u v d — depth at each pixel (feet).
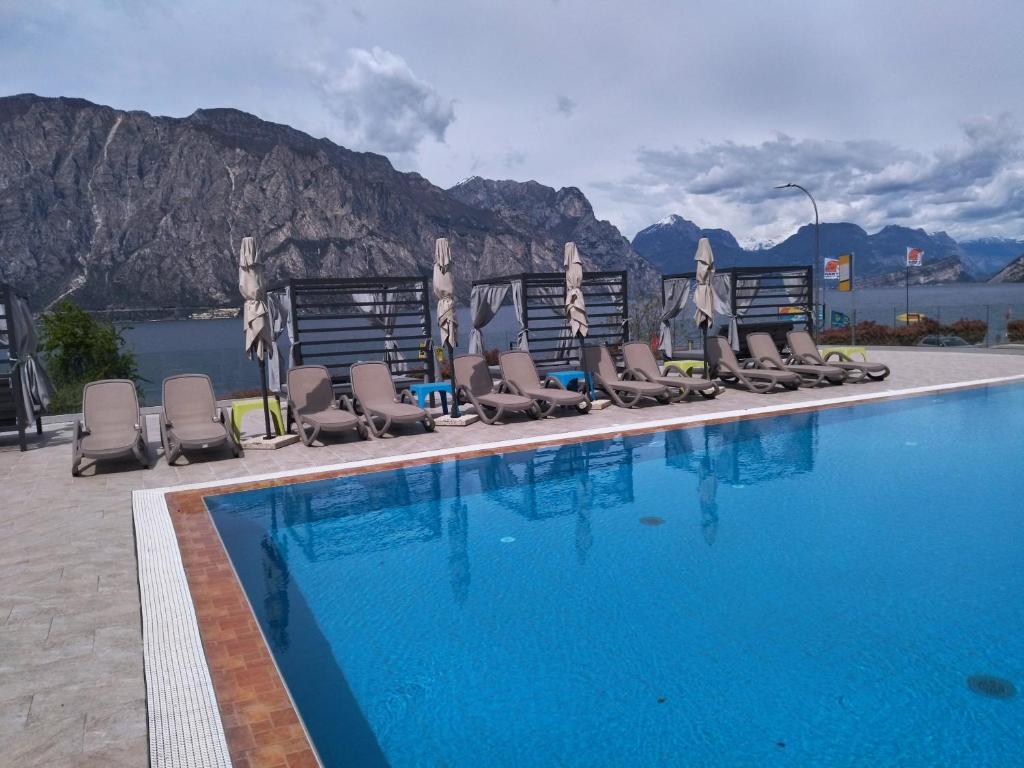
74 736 10.75
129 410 33.27
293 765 10.23
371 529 22.65
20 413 35.24
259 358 33.99
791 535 21.20
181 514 23.88
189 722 11.31
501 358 42.88
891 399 43.83
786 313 57.77
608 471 28.96
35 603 16.21
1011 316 78.54
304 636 15.51
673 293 55.31
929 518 22.41
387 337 45.52
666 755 11.15
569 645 14.87
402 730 11.98
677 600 16.93
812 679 13.32
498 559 19.85
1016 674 13.35
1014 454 30.40
